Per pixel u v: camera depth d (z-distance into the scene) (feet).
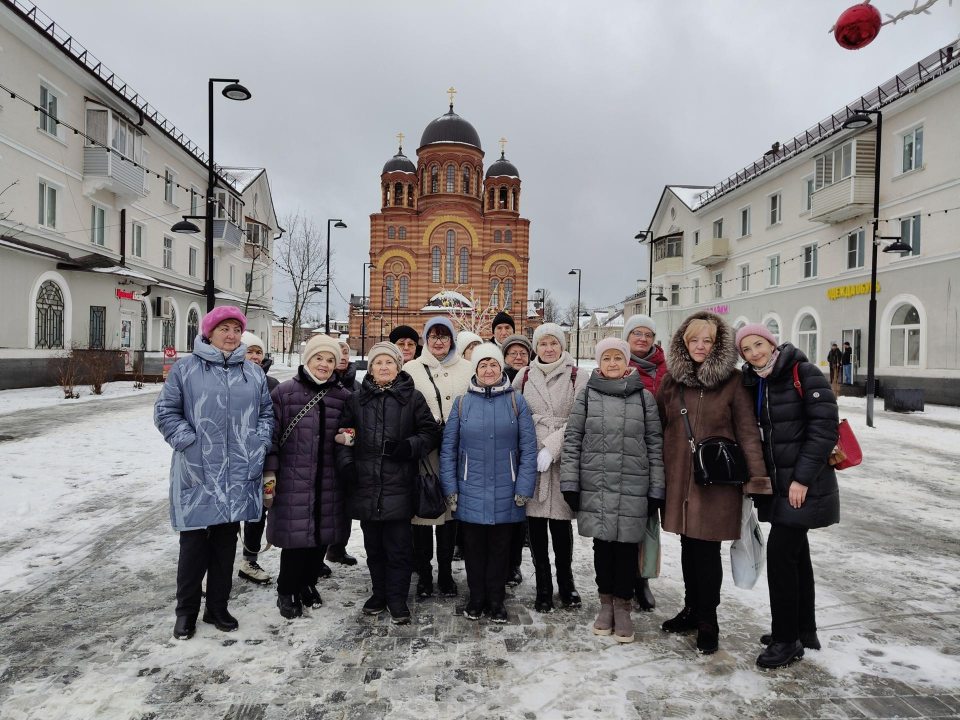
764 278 87.20
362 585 14.12
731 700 9.16
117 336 72.90
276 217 144.56
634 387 11.72
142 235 82.07
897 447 34.09
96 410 44.68
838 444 10.27
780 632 10.25
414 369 14.88
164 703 8.87
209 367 11.34
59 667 9.83
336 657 10.41
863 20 7.32
